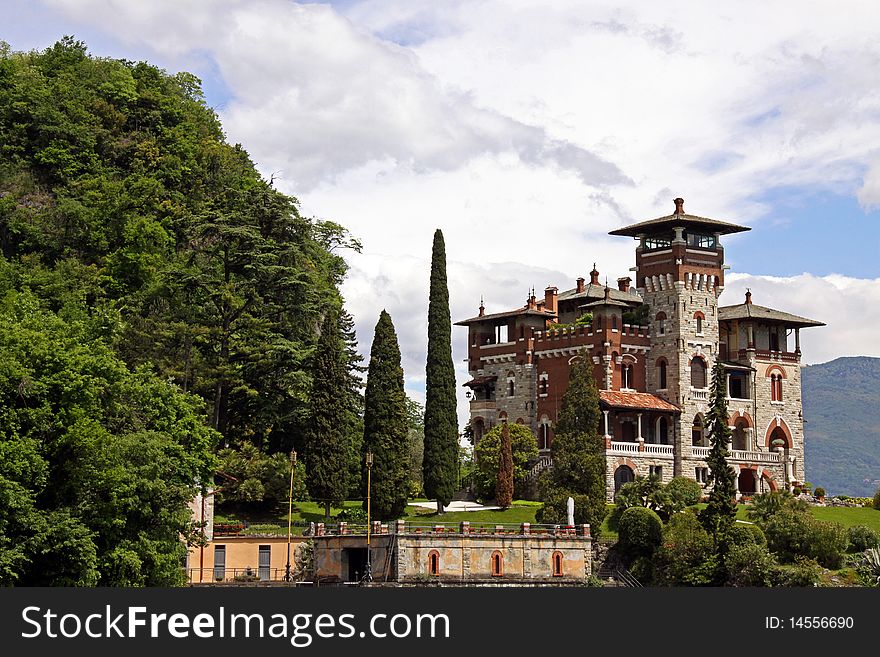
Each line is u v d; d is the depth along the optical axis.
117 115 187.38
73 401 81.38
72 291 151.50
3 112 179.25
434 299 136.62
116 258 158.88
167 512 85.94
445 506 133.88
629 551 120.44
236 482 124.81
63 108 183.38
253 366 135.12
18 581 78.12
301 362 135.00
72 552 77.12
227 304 138.62
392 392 128.12
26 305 91.62
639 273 150.75
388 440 127.31
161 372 131.25
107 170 180.75
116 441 83.25
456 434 134.75
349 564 111.81
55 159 177.25
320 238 178.00
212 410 135.38
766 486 148.75
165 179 181.12
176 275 146.38
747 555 110.56
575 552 115.38
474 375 158.25
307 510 131.88
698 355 147.62
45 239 165.50
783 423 154.38
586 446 130.25
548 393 150.25
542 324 154.88
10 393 78.81
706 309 148.88
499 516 130.25
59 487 80.75
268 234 149.38
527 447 143.38
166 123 195.00
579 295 155.75
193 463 90.56
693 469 144.38
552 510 125.12
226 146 196.50
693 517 119.31
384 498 125.75
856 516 137.50
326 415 128.00
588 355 145.50
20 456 76.25
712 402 128.38
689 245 148.25
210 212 147.38
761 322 155.00
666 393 146.75
